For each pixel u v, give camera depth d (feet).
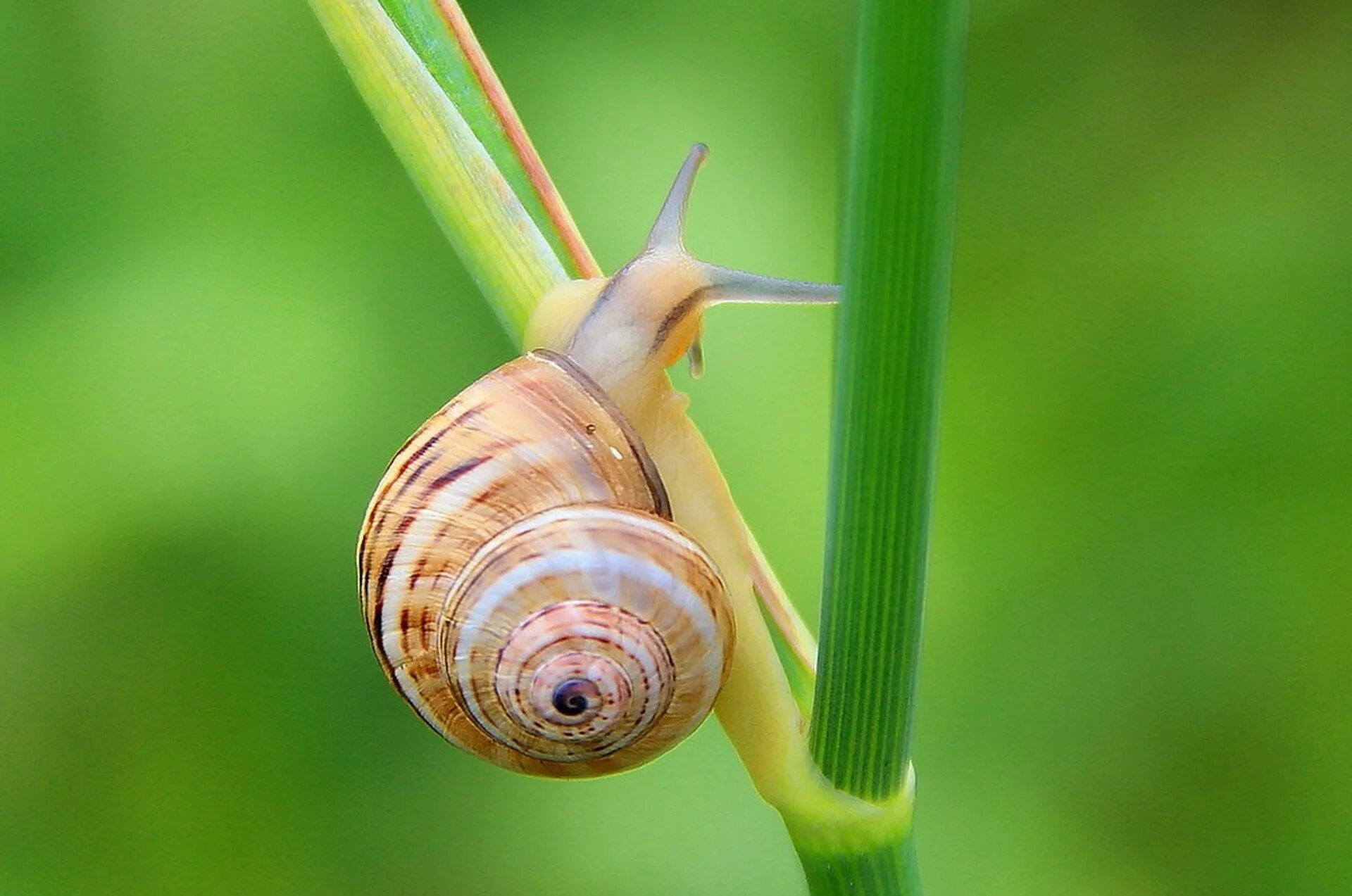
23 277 0.74
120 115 0.75
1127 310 0.75
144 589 0.73
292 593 0.73
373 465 0.73
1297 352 0.74
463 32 0.63
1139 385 0.74
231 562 0.73
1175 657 0.73
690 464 0.65
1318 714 0.73
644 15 0.76
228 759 0.74
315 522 0.73
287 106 0.75
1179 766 0.73
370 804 0.74
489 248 0.63
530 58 0.75
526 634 0.63
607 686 0.63
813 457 0.72
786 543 0.72
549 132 0.74
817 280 0.73
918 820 0.72
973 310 0.76
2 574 0.72
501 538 0.64
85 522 0.72
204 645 0.73
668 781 0.73
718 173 0.74
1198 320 0.74
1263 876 0.72
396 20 0.63
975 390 0.75
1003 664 0.73
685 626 0.63
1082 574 0.74
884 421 0.59
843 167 0.59
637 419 0.65
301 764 0.74
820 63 0.75
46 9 0.75
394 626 0.64
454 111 0.63
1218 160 0.75
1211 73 0.76
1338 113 0.75
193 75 0.75
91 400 0.73
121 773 0.74
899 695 0.60
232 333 0.73
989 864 0.72
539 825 0.73
